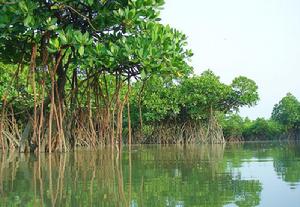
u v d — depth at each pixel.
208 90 48.12
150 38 12.25
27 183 6.45
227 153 16.61
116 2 12.29
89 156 12.73
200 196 5.13
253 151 18.92
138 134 48.94
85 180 6.74
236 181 6.45
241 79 50.03
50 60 13.27
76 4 12.30
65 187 5.96
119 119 13.88
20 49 13.53
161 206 4.54
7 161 11.16
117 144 14.80
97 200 4.95
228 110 52.47
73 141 15.23
